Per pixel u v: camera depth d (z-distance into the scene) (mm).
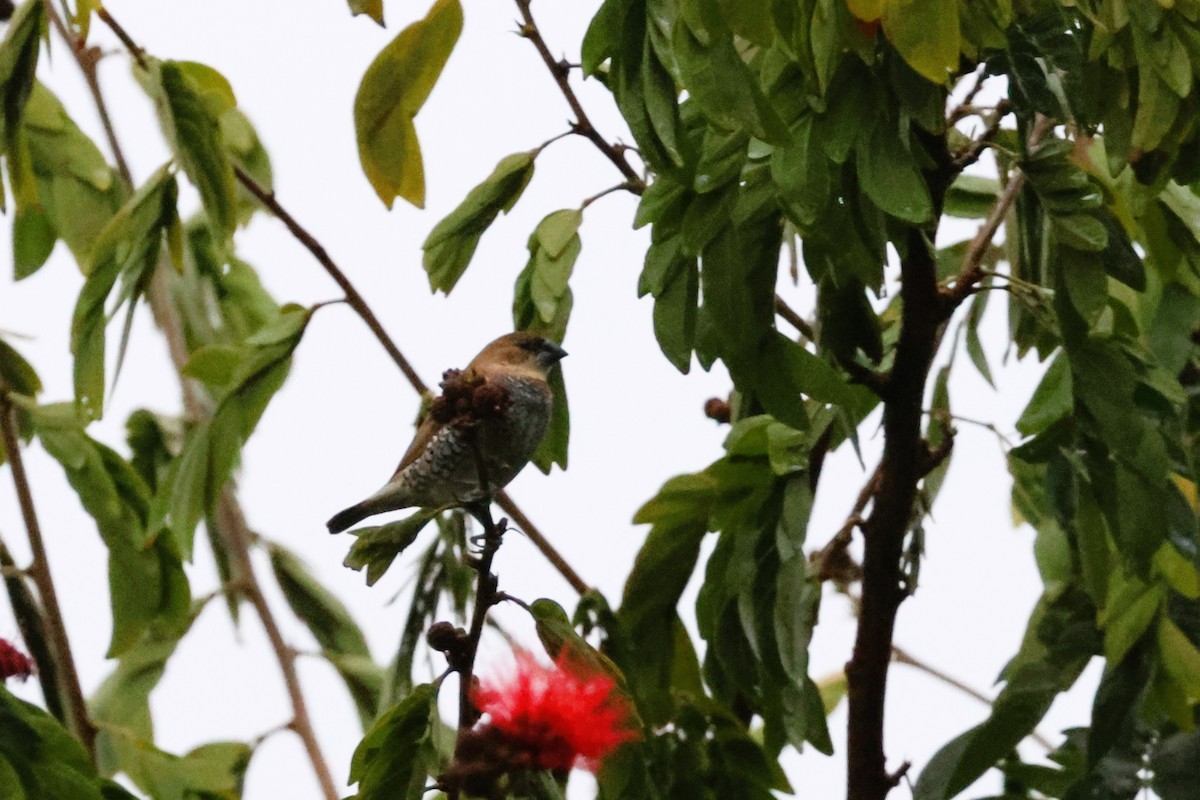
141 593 9680
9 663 7809
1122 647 8289
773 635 7980
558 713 5371
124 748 9359
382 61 6512
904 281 7422
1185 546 7590
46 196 10273
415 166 6648
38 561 8977
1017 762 8953
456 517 8516
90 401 8461
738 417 8688
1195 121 6844
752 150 6617
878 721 8078
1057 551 8938
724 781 8656
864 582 8023
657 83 6352
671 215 6953
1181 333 8477
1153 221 8125
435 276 8172
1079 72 6660
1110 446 7367
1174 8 6477
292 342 8852
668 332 6891
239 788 9289
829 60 6141
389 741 6539
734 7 5781
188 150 8555
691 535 8680
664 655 8859
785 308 8305
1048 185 7102
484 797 5391
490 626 8359
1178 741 8289
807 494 8109
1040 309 7453
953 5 5629
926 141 7090
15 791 7652
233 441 8742
